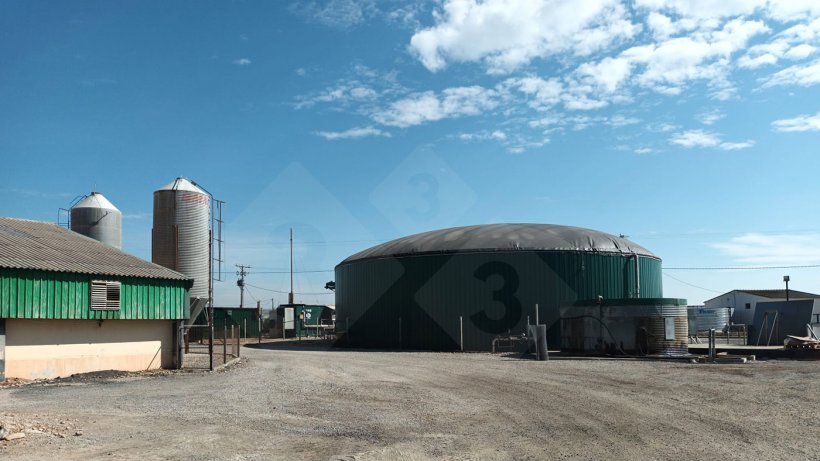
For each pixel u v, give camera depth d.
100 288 22.25
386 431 11.34
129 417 12.66
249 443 10.31
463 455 9.52
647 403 14.51
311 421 12.34
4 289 19.42
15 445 9.73
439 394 16.25
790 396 15.65
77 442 10.14
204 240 33.53
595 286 39.22
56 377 21.14
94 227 33.06
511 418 12.60
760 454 9.50
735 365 25.00
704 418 12.51
